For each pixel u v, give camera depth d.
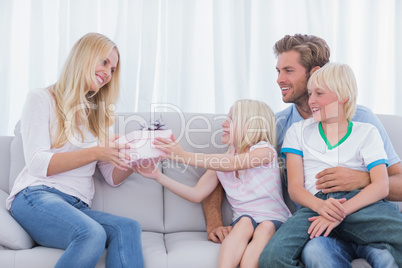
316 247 1.28
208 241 1.48
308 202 1.44
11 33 2.28
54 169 1.41
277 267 1.30
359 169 1.53
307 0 2.38
